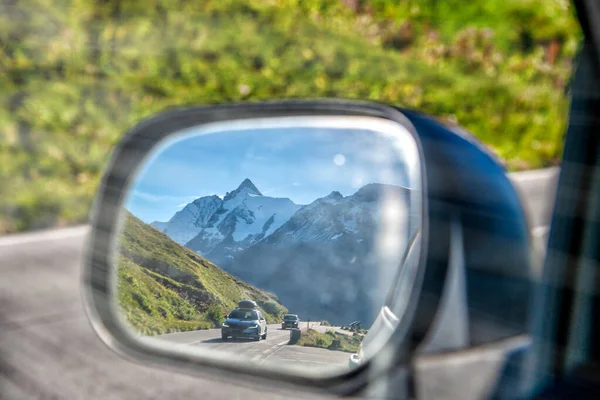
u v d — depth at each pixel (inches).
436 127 63.6
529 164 359.6
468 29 576.7
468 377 49.5
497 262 52.2
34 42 466.3
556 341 49.8
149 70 472.4
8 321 186.5
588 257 50.4
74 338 175.0
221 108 83.6
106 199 93.5
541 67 540.7
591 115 51.6
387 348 56.2
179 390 136.3
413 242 59.4
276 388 63.9
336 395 60.2
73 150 384.5
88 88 442.9
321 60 518.3
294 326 65.1
